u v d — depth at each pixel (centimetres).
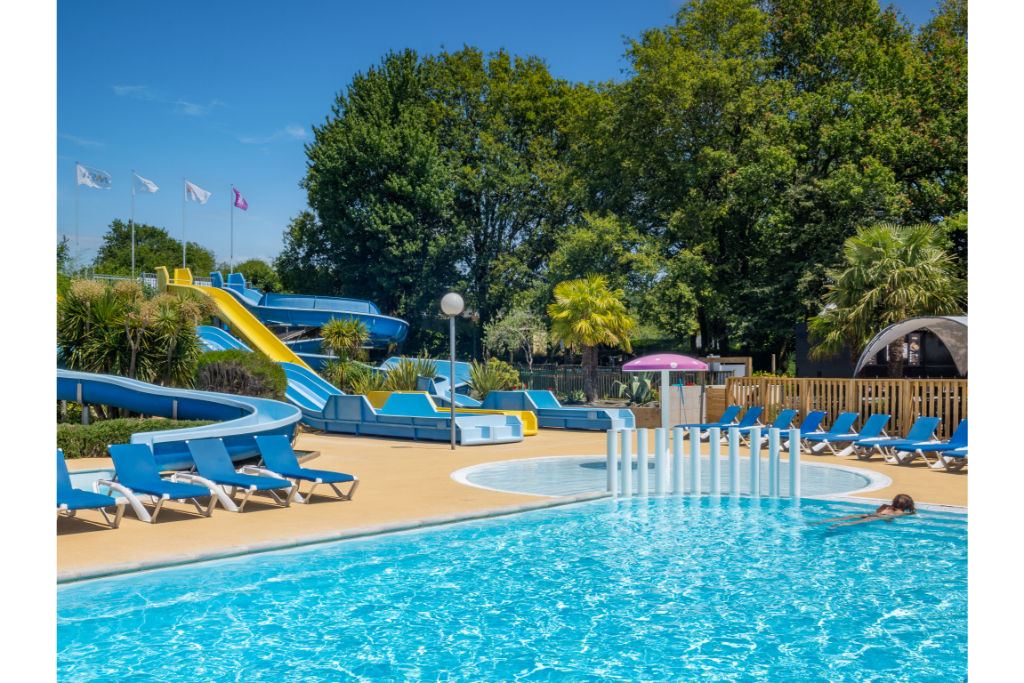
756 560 865
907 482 1317
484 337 5422
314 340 4634
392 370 3002
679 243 4594
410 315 6109
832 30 4444
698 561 862
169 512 1047
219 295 4409
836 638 630
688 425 1906
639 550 908
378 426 2225
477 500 1163
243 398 1803
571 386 3450
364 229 5600
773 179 3991
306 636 633
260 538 888
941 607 705
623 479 1256
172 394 1833
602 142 4662
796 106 4109
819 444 1781
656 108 4131
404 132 5525
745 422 2052
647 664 579
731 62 4028
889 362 2639
